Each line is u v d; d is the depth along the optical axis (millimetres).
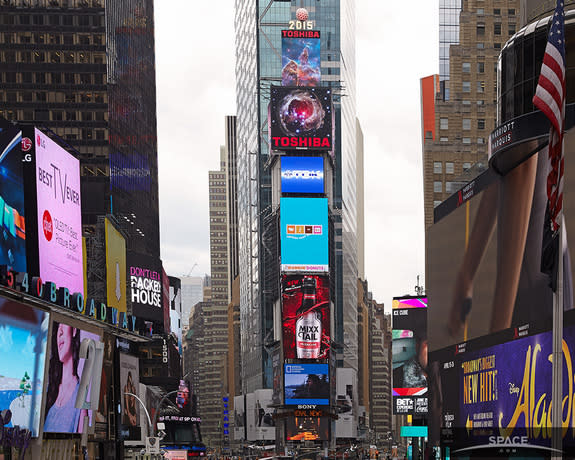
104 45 175250
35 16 175250
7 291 58688
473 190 79188
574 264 56219
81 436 80375
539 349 62375
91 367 74062
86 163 169875
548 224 31922
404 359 142875
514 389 67500
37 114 172625
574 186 56750
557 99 30375
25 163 72125
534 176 64375
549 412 60000
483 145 160875
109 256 107438
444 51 197125
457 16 197125
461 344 82000
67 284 79938
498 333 71500
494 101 162000
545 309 61688
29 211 71750
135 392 108812
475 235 78375
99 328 85062
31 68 174000
